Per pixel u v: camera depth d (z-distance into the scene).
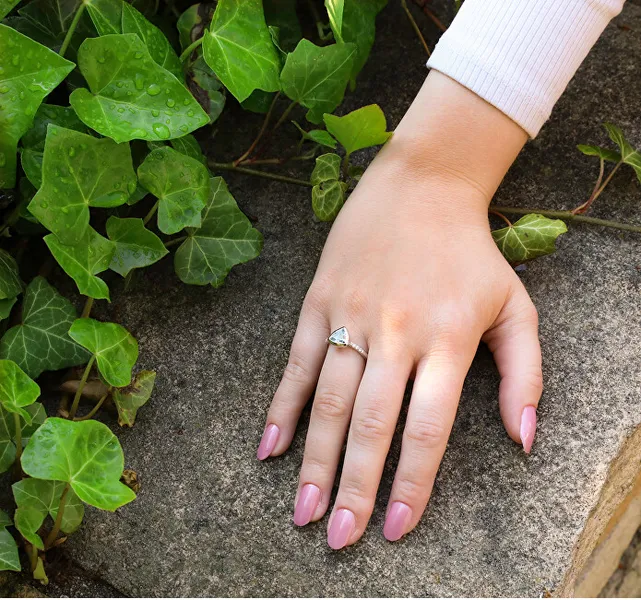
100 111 0.56
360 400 0.56
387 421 0.56
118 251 0.59
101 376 0.57
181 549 0.58
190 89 0.63
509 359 0.59
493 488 0.58
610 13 0.59
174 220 0.59
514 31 0.58
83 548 0.58
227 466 0.60
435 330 0.57
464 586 0.57
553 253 0.63
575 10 0.58
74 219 0.56
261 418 0.61
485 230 0.59
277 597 0.57
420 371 0.57
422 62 0.69
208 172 0.60
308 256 0.65
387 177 0.60
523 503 0.58
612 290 0.62
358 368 0.57
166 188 0.59
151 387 0.60
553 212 0.64
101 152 0.56
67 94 0.63
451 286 0.57
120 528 0.59
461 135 0.59
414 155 0.59
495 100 0.58
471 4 0.59
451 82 0.59
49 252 0.64
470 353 0.57
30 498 0.54
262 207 0.66
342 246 0.59
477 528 0.57
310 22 0.70
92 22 0.61
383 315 0.57
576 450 0.59
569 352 0.61
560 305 0.62
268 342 0.62
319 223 0.65
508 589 0.57
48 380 0.61
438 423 0.56
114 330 0.57
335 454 0.57
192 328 0.63
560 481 0.58
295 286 0.64
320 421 0.57
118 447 0.54
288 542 0.58
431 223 0.59
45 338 0.60
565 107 0.67
